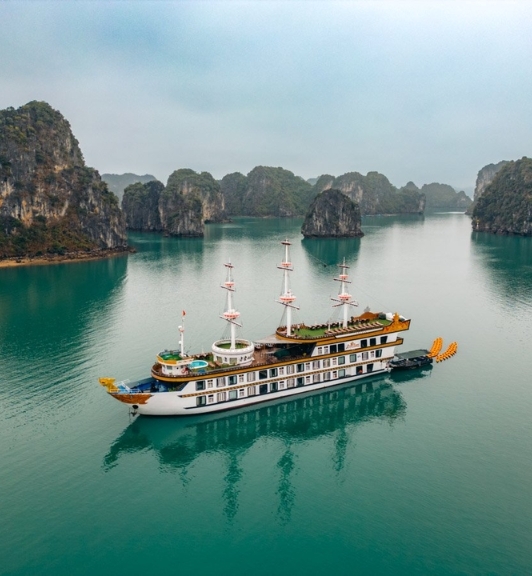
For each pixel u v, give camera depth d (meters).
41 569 42.94
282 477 56.22
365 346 78.19
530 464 57.19
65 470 56.59
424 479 54.97
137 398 64.25
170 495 53.00
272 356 73.81
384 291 141.62
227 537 46.97
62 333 102.06
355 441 63.16
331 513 50.06
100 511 50.31
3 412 68.56
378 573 42.62
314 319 113.06
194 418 67.38
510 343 96.06
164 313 118.12
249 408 70.12
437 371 82.69
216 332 102.88
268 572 42.97
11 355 89.19
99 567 43.25
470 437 63.09
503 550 44.75
